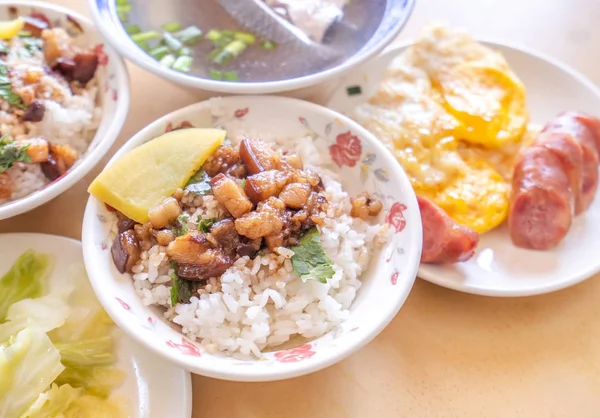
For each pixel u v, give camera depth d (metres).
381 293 0.23
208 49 0.30
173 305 0.23
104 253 0.24
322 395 0.25
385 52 0.33
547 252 0.28
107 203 0.24
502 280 0.27
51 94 0.28
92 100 0.29
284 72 0.29
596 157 0.30
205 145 0.25
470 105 0.31
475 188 0.29
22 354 0.23
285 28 0.30
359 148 0.26
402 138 0.30
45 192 0.25
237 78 0.29
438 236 0.26
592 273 0.26
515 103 0.31
